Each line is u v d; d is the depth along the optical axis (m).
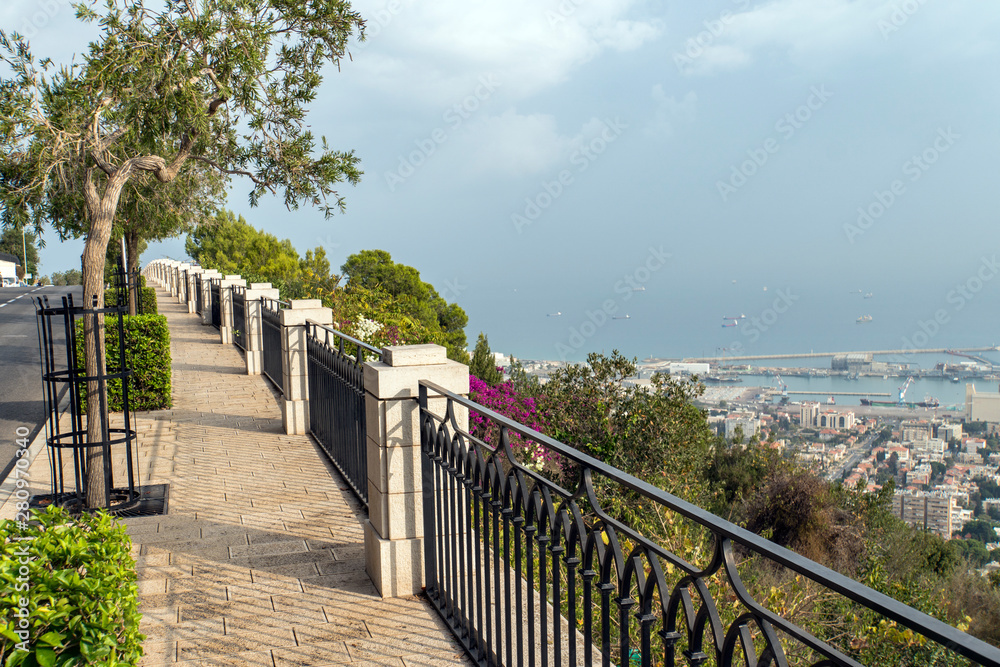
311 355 8.02
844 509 11.37
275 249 31.72
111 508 5.60
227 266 28.45
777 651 1.41
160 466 6.94
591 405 10.11
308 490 6.22
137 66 5.71
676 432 9.85
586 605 2.39
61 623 2.31
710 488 11.97
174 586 4.29
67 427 8.45
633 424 9.87
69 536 2.66
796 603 5.42
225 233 34.44
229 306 16.11
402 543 4.16
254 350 12.38
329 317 8.30
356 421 5.96
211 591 4.22
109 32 5.80
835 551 10.84
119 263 6.92
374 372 4.10
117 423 8.72
